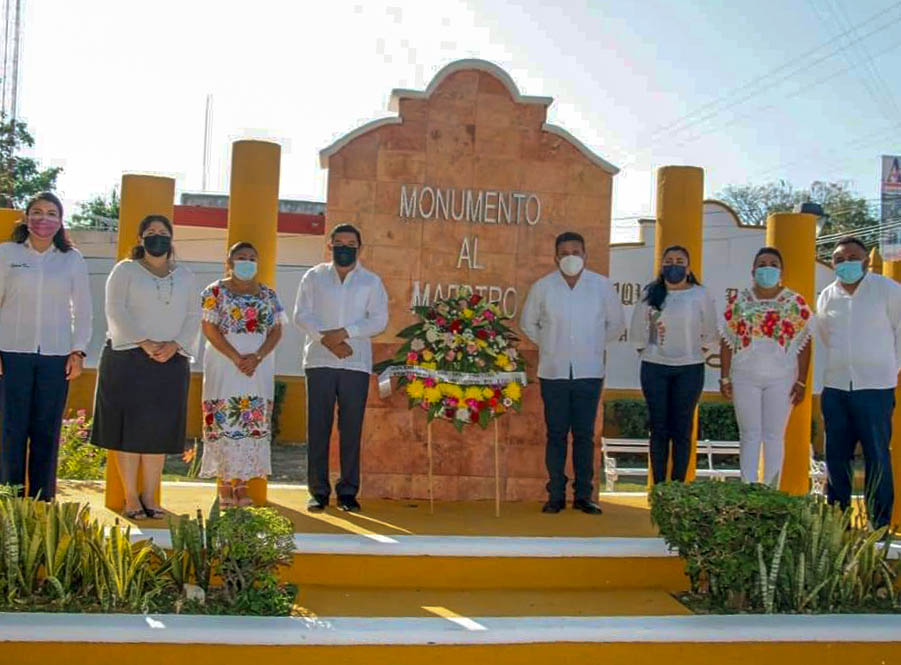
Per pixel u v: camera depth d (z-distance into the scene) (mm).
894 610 5148
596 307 6551
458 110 7051
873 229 28266
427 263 7016
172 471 13742
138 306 5754
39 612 4504
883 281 6238
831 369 6348
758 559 4984
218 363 6035
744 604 5102
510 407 6582
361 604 4926
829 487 6402
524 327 6664
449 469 7000
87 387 17906
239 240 6496
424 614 4766
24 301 5613
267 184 6520
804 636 4742
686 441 6609
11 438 5605
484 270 7062
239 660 4371
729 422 18547
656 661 4633
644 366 6711
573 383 6512
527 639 4535
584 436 6562
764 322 6422
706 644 4668
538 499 7086
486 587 5391
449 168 7043
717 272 19453
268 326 6152
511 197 7090
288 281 18812
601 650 4594
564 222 7156
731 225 19484
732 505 4988
